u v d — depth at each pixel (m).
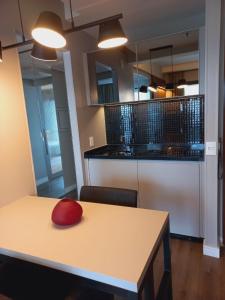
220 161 2.01
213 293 1.70
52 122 3.66
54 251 1.06
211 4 1.71
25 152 1.99
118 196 1.67
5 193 1.80
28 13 2.03
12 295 1.12
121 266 0.92
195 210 2.24
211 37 1.75
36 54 1.41
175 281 1.83
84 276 0.92
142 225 1.25
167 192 2.34
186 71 2.22
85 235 1.18
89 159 2.67
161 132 2.84
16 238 1.20
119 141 3.13
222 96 1.99
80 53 2.60
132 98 2.53
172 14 2.37
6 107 1.81
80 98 2.60
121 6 2.15
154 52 2.35
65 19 2.34
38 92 3.45
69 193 3.90
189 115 2.65
